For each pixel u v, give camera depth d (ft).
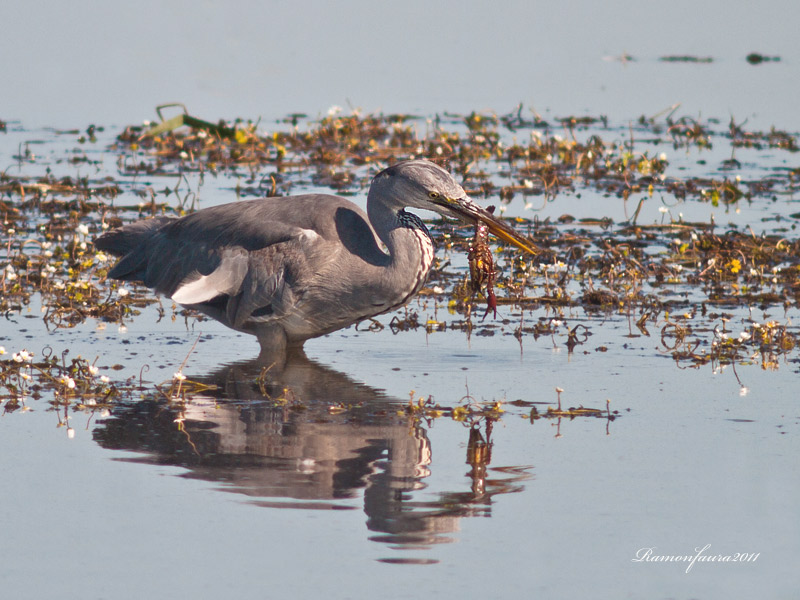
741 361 39.24
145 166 73.46
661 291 49.67
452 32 123.44
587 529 25.61
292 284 38.78
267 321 39.63
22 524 25.44
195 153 78.07
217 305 40.65
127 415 32.89
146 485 27.73
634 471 28.96
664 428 32.22
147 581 22.90
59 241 56.18
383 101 94.38
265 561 23.86
